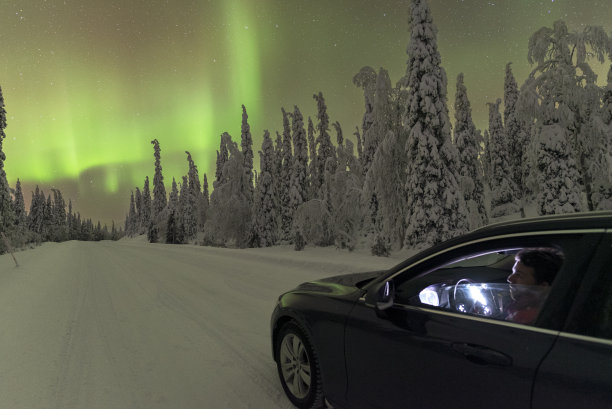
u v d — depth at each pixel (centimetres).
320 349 262
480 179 3797
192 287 902
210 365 391
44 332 528
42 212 10312
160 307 684
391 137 2003
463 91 3797
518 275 192
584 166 1956
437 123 1792
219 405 304
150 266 1446
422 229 1823
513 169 4534
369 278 308
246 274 1115
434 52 1838
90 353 438
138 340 486
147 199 10125
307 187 4159
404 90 2084
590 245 156
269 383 343
